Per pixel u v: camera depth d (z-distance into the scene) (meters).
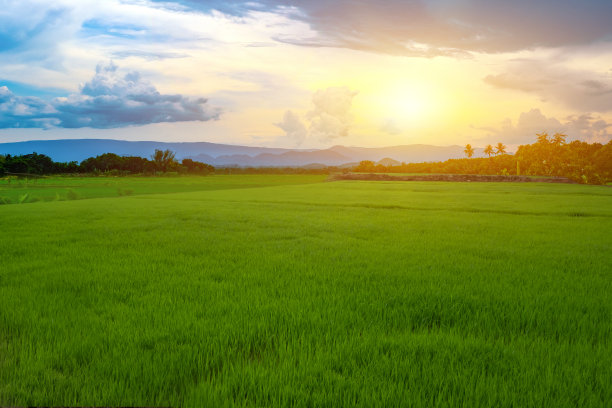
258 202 21.34
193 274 5.75
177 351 2.98
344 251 7.59
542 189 37.31
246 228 11.00
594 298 4.55
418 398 2.33
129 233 9.95
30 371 2.71
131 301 4.43
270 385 2.49
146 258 6.94
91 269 6.08
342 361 2.89
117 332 3.42
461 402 2.39
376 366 2.78
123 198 25.44
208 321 3.71
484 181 65.44
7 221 12.41
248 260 6.80
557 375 2.66
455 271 6.00
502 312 4.04
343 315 3.92
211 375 2.75
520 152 107.00
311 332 3.48
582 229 10.91
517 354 2.99
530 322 3.70
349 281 5.35
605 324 3.67
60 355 2.96
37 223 11.91
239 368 2.74
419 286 5.07
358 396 2.45
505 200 22.66
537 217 14.06
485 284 5.20
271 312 4.00
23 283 5.22
